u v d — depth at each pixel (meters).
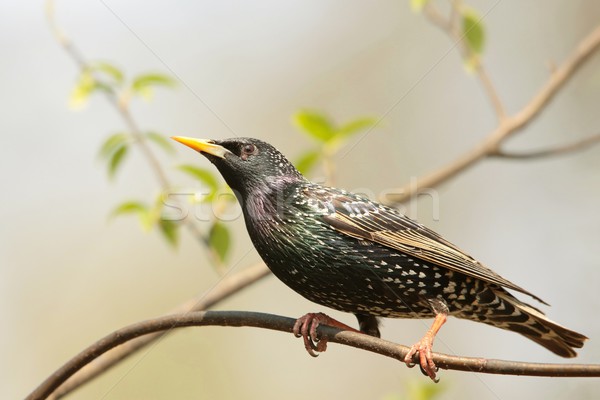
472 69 10.92
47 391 7.23
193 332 13.73
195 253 15.03
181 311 9.45
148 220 9.43
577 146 10.98
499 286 8.30
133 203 9.50
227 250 9.47
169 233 9.59
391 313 8.48
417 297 8.36
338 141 9.85
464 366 6.98
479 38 10.76
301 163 9.85
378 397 14.24
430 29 15.95
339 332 7.76
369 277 8.27
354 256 8.23
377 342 7.58
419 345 7.62
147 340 9.08
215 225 9.41
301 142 15.71
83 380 8.98
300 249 8.27
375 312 8.49
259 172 8.59
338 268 8.26
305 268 8.32
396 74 15.91
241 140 8.75
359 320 8.77
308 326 7.91
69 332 14.34
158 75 9.89
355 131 9.87
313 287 8.40
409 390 10.05
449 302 8.38
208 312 7.26
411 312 8.50
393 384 14.36
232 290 9.50
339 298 8.40
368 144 15.16
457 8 10.72
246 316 7.61
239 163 8.63
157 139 9.84
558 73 10.91
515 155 10.77
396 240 8.26
